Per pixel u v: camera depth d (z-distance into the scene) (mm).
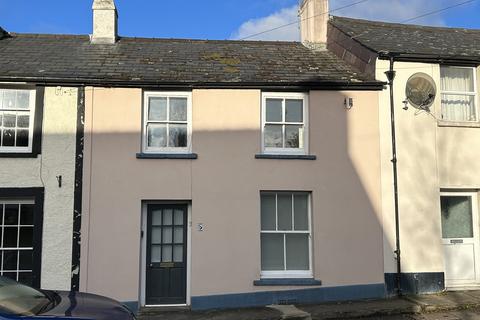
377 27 12695
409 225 9781
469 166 10195
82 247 9047
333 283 9500
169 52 11469
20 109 9430
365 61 10562
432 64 10336
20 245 9203
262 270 9656
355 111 10008
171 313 8844
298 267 9773
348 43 11391
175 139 9773
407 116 10070
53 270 8961
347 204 9750
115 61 10555
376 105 10062
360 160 9883
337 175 9805
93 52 11125
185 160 9500
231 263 9352
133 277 9094
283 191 9750
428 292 9648
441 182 10039
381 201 9797
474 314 8367
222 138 9641
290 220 9859
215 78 9805
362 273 9586
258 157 9641
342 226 9680
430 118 10141
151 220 9531
